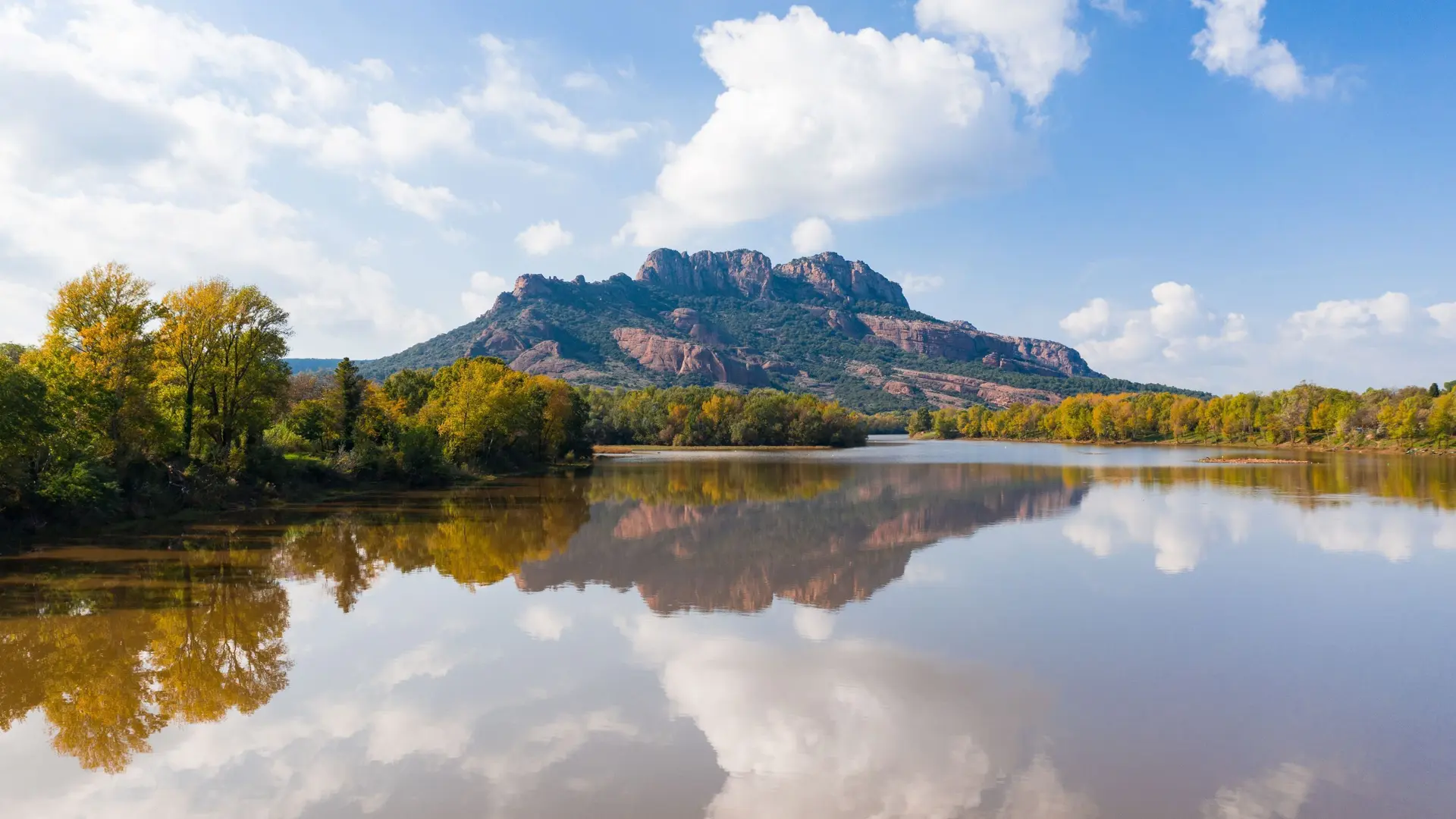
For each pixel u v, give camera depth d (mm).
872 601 26891
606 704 17656
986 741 15750
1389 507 52594
